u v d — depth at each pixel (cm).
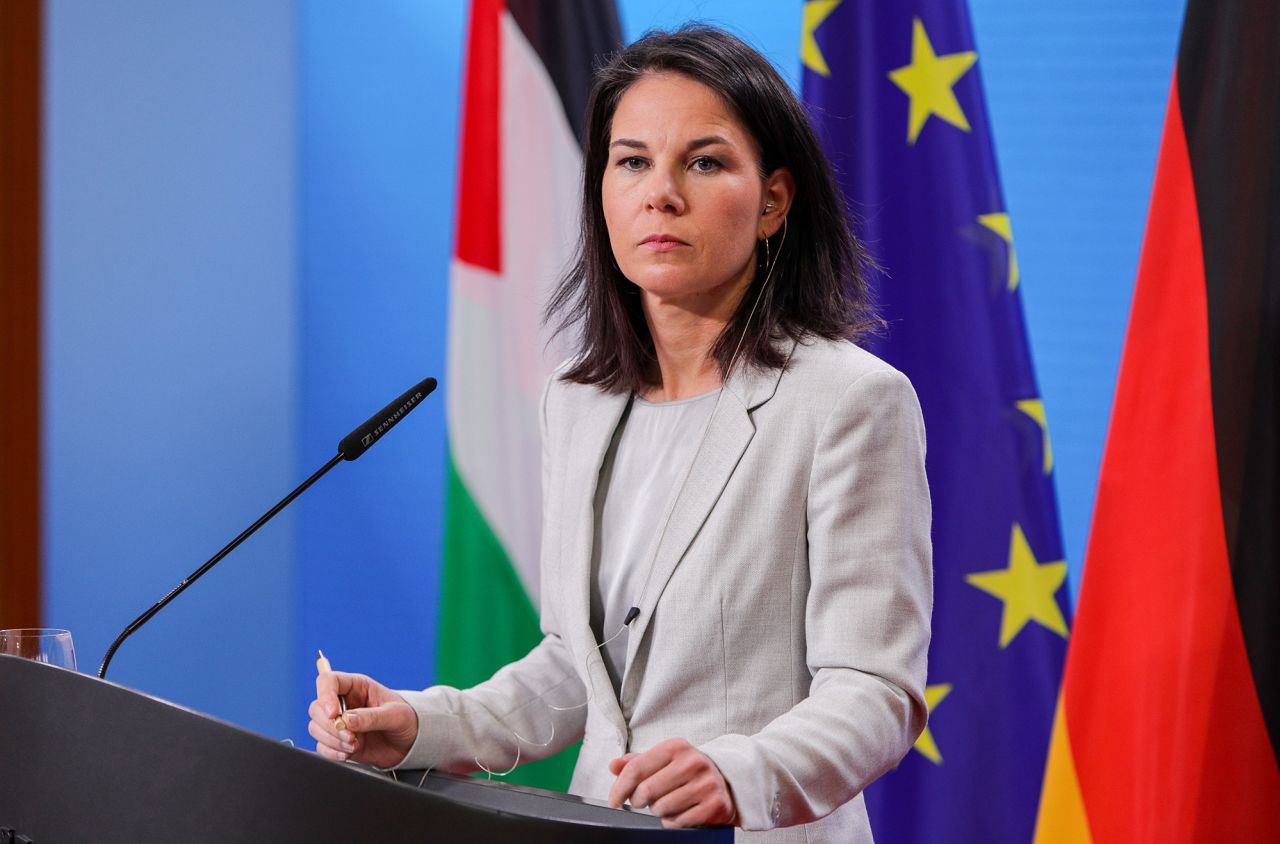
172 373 968
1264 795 614
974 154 703
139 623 385
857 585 372
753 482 392
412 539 943
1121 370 653
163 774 265
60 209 938
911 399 392
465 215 767
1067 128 790
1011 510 687
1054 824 651
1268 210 622
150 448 964
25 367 926
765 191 417
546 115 760
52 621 943
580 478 436
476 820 252
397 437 948
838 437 383
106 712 272
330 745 381
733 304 421
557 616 435
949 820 687
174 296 966
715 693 386
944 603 689
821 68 716
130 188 958
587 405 450
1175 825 625
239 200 966
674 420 425
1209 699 622
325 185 964
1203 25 641
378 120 955
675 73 406
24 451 926
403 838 253
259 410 968
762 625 387
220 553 388
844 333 420
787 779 314
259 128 966
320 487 962
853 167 707
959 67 707
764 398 399
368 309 956
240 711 966
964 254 695
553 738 436
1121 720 641
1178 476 635
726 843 289
